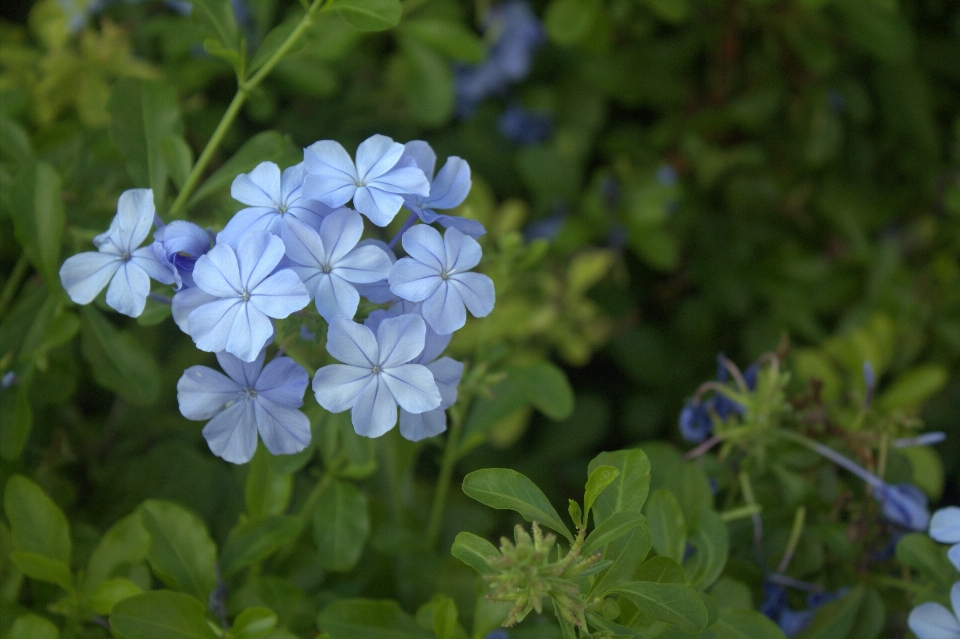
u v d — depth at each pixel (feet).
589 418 2.94
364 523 1.86
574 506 1.69
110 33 2.35
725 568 1.90
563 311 2.76
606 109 3.14
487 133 3.17
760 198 2.90
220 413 1.72
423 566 1.93
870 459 1.92
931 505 2.73
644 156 2.96
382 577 1.96
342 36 2.30
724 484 1.95
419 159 1.77
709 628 1.77
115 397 2.21
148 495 1.98
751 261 2.89
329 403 1.69
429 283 1.70
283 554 1.93
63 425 2.10
